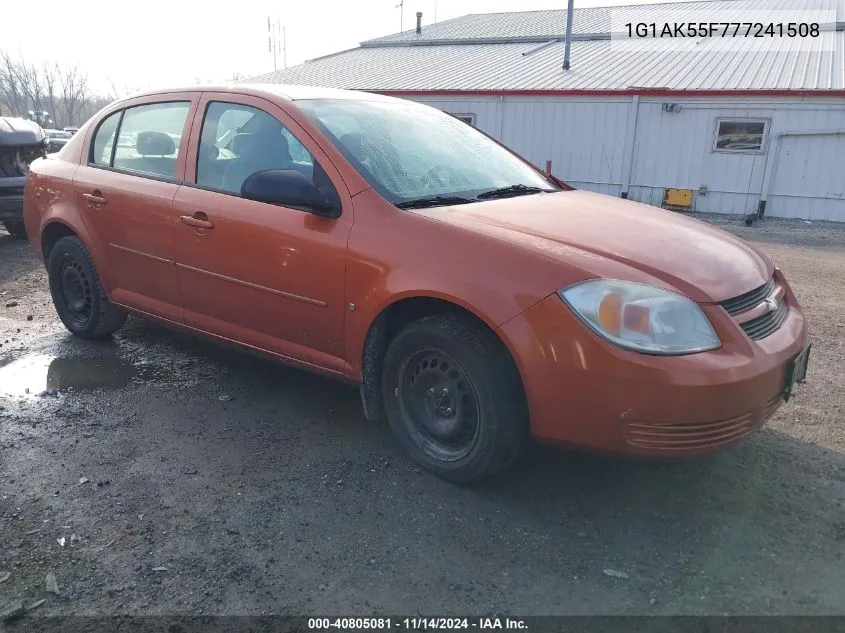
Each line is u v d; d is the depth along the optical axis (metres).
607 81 17.02
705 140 15.55
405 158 3.61
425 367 3.15
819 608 2.40
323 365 3.47
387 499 3.02
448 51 24.80
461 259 2.90
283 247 3.42
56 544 2.67
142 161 4.27
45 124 34.03
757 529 2.85
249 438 3.56
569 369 2.66
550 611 2.38
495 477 3.21
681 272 2.83
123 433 3.58
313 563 2.59
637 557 2.67
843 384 4.42
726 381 2.58
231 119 3.85
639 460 2.69
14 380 4.24
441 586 2.49
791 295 3.46
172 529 2.78
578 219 3.26
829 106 14.27
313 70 24.75
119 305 4.52
